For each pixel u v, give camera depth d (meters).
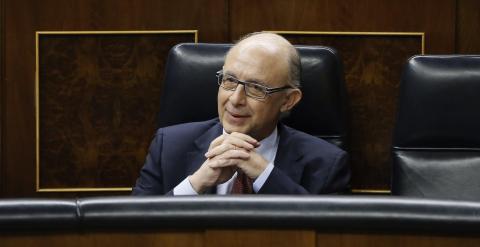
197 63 5.02
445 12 6.29
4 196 6.50
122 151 6.42
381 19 6.29
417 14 6.29
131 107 6.39
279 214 2.34
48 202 2.35
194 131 4.84
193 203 2.36
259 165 4.31
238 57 4.47
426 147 4.89
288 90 4.56
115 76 6.38
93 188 6.45
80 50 6.39
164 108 5.07
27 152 6.48
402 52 6.30
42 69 6.40
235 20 6.36
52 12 6.38
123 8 6.36
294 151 4.73
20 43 6.40
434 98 4.84
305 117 5.05
